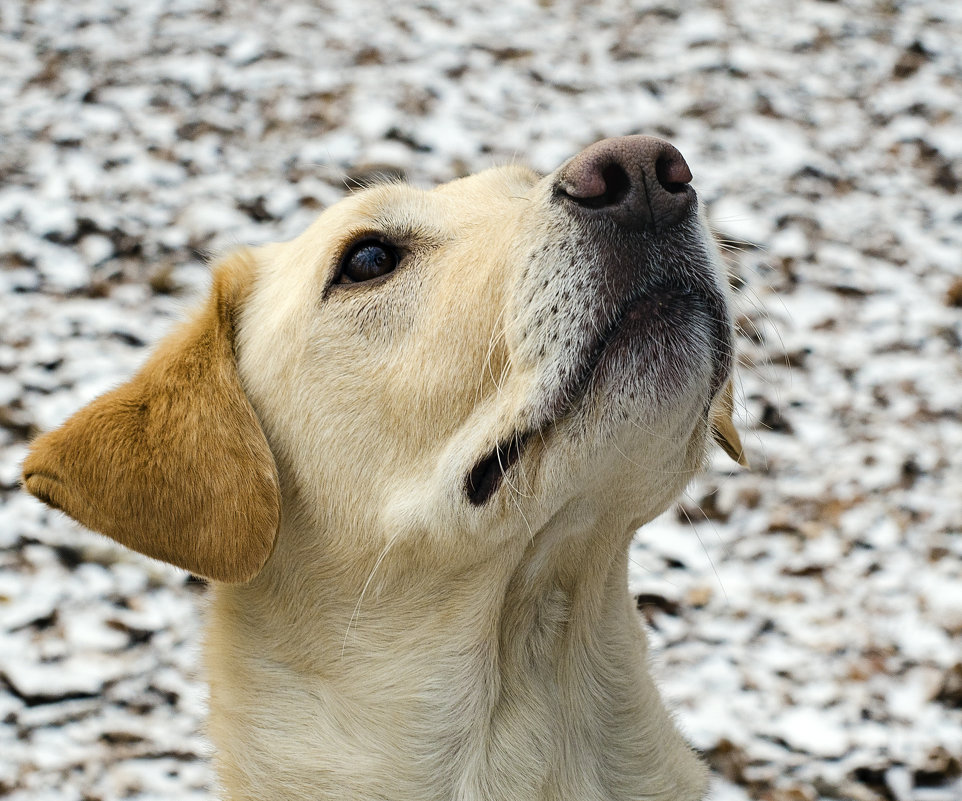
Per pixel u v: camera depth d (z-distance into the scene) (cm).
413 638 371
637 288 328
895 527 721
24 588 670
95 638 646
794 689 627
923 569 695
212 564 365
